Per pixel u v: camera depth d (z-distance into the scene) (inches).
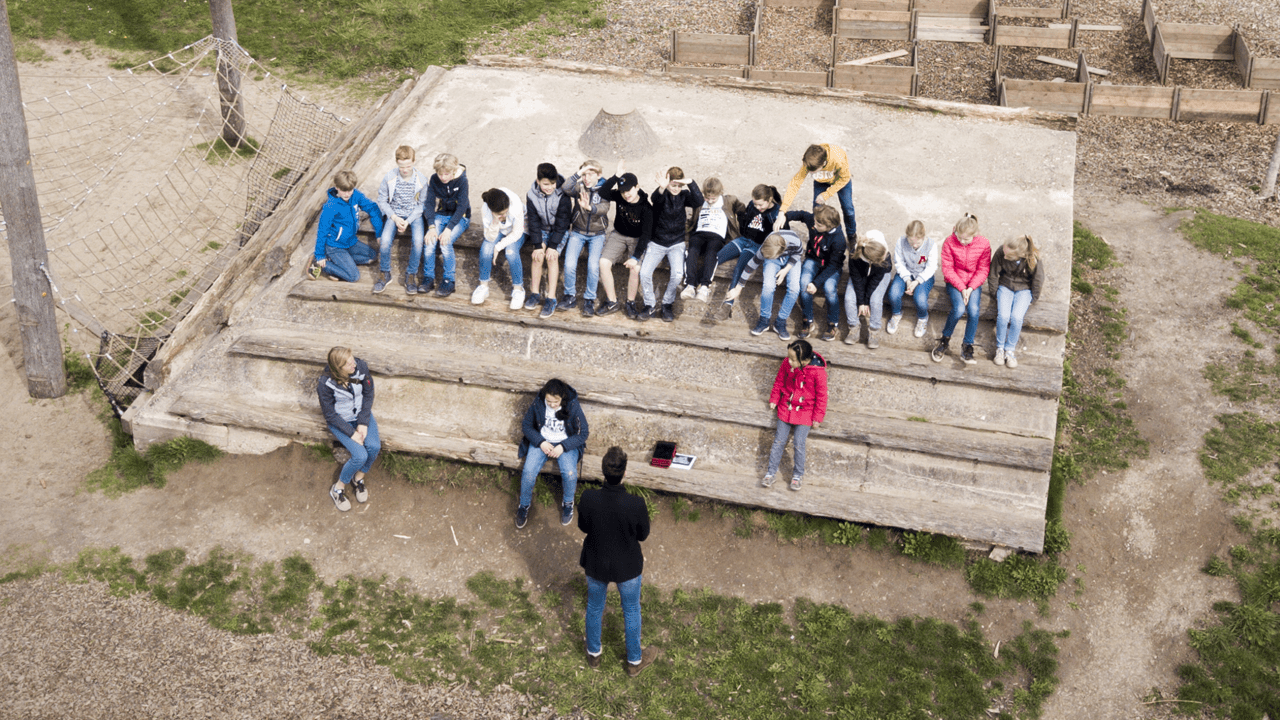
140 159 483.2
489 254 325.1
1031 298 310.7
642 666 267.9
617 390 316.8
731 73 536.4
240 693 259.4
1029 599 286.2
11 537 303.3
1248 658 265.4
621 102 445.4
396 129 423.5
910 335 324.2
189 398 330.3
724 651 273.9
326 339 339.0
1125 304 378.3
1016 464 296.2
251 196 453.4
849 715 255.8
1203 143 487.8
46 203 449.7
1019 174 394.9
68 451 335.6
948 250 311.9
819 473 310.0
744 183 386.6
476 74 469.4
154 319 383.9
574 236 324.8
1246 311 368.8
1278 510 297.7
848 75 523.2
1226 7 605.9
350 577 295.7
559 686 263.0
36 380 352.2
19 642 270.5
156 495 320.5
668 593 291.9
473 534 308.2
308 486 321.1
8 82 313.7
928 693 262.2
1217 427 326.0
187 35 586.6
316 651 272.5
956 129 426.0
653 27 605.3
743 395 319.3
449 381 326.3
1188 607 279.9
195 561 299.1
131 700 256.1
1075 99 513.3
